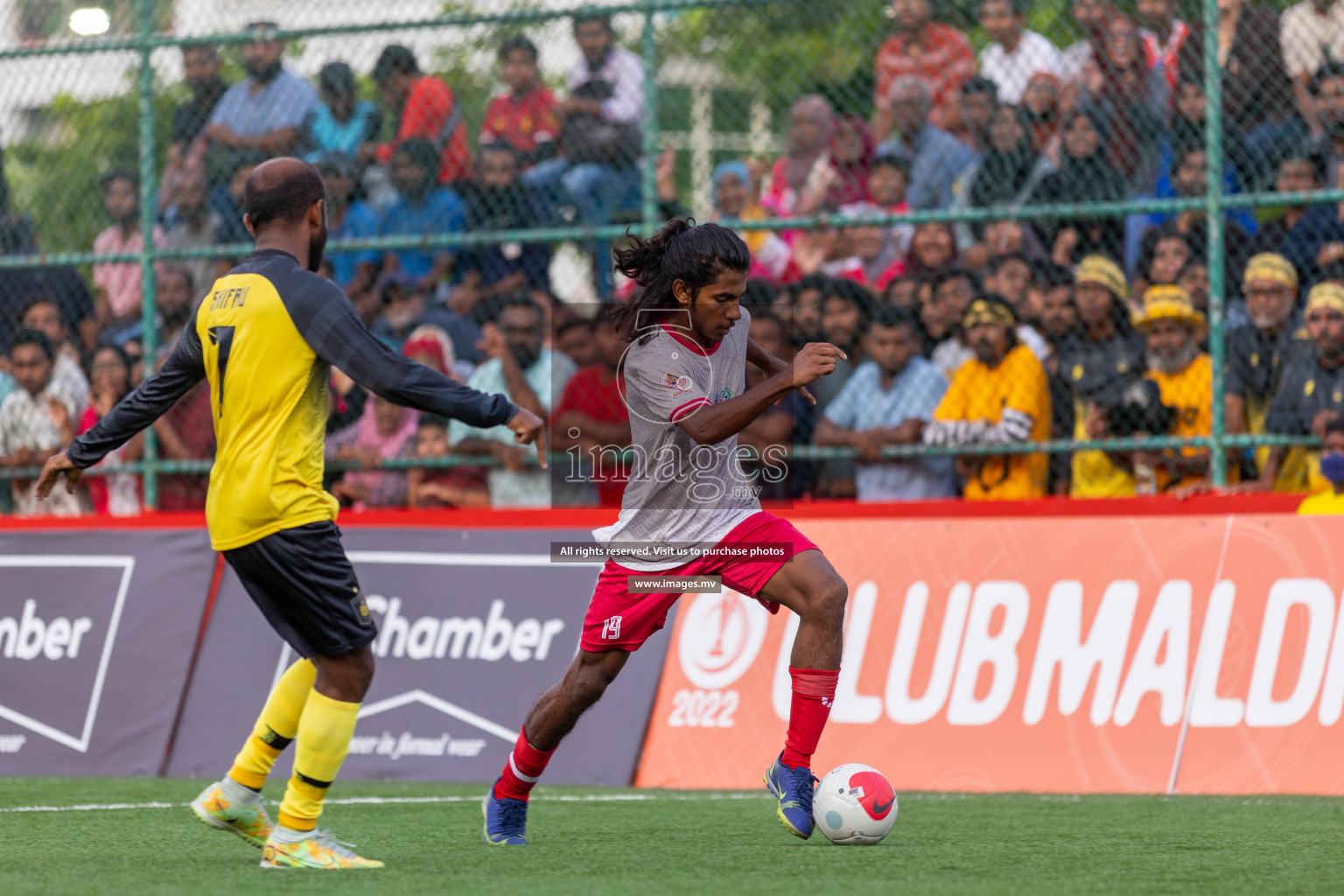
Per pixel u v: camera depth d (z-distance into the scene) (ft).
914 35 94.48
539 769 55.93
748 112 125.29
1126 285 85.30
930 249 91.86
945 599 79.66
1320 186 83.30
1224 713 72.90
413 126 97.76
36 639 92.79
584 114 97.45
